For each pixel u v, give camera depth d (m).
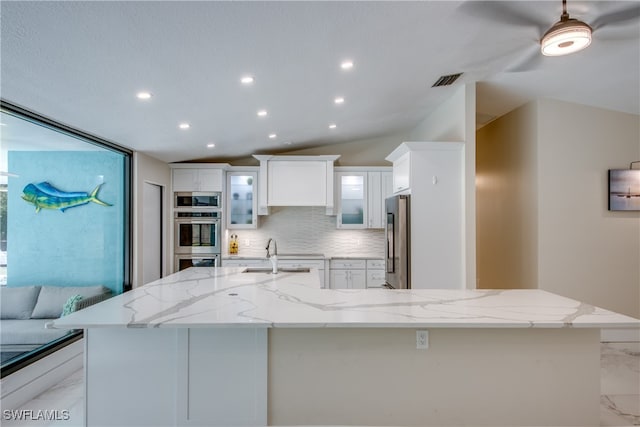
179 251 5.08
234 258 5.10
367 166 5.50
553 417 1.95
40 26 1.54
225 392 1.95
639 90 3.32
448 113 3.65
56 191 3.95
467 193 3.34
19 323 3.33
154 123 3.22
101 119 2.96
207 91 2.59
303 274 3.23
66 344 2.90
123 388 1.94
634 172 3.68
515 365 1.95
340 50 2.20
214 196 5.12
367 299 2.18
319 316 1.80
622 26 2.26
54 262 3.92
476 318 1.77
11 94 2.30
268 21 1.75
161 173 4.85
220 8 1.59
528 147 3.78
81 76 2.10
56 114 2.75
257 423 1.96
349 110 3.65
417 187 3.41
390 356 1.96
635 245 3.70
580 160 3.67
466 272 3.35
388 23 1.94
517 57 2.69
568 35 1.84
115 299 2.18
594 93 3.43
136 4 1.47
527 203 3.80
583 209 3.66
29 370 2.54
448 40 2.27
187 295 2.30
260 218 5.52
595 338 1.96
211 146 4.45
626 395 2.56
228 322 1.70
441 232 3.42
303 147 5.43
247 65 2.23
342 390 1.96
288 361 1.97
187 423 1.94
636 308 3.68
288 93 2.86
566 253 3.63
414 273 3.39
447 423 1.96
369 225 5.30
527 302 2.11
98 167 4.10
